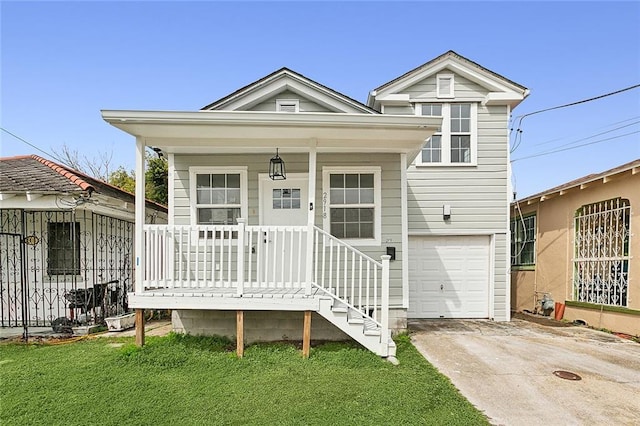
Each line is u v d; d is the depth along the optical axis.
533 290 10.26
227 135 5.73
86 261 8.19
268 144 6.04
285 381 4.39
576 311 8.37
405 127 5.47
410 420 3.47
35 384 4.28
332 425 3.37
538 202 10.05
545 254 9.70
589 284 8.13
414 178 8.70
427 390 4.17
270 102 7.65
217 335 6.54
